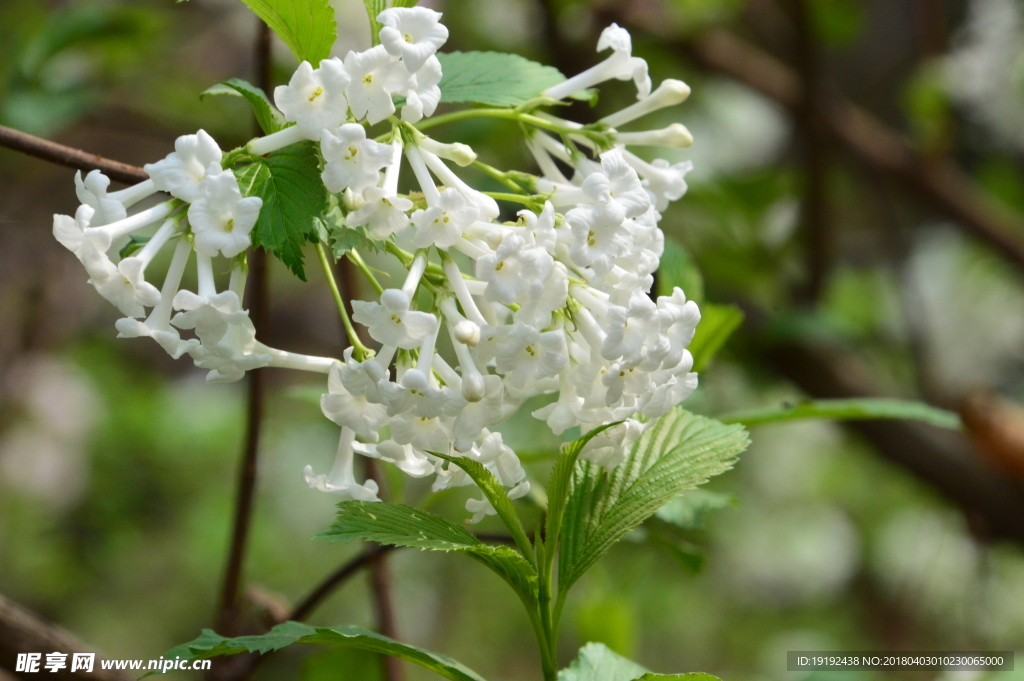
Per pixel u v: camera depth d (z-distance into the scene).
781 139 7.37
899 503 8.23
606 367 1.88
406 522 1.88
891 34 8.46
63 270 7.59
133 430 7.95
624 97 6.05
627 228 1.82
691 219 5.68
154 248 1.73
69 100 4.88
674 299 1.88
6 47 5.79
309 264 6.16
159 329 1.75
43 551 7.46
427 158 1.87
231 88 1.96
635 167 2.20
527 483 1.98
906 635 7.45
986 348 7.67
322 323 9.53
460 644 8.72
